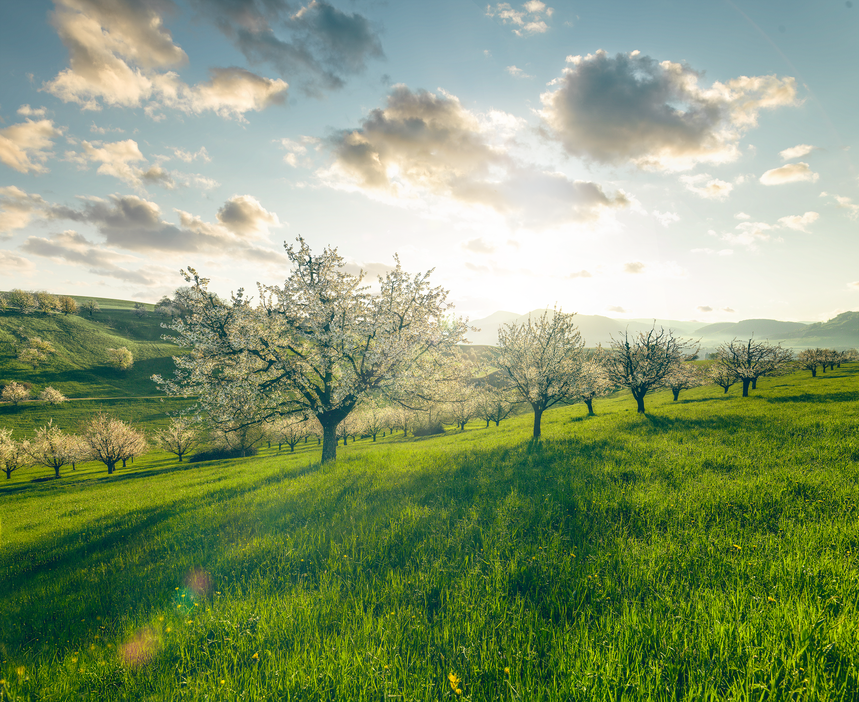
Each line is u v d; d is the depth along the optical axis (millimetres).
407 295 19031
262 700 3359
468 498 9016
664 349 28672
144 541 9422
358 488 11008
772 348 43375
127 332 159375
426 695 3219
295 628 4492
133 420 92312
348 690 3369
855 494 6980
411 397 19047
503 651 3709
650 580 4660
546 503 7785
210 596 5875
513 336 22203
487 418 50250
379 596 5035
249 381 16875
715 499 7293
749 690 2893
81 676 4176
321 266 18422
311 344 17797
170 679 3889
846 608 3711
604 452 12602
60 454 59031
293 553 6785
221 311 16438
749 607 3912
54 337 138000
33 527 15195
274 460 31172
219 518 10031
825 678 2945
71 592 7133
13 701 3891
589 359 24109
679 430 16516
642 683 3055
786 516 6418
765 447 11680
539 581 4949
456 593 4832
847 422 14078
